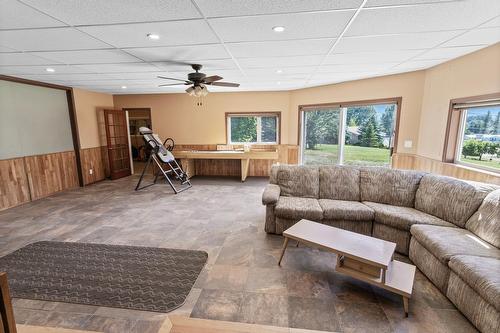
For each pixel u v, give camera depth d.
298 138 6.18
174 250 2.76
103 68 3.75
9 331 1.00
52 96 5.06
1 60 3.23
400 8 1.91
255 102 6.41
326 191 3.39
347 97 5.04
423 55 3.21
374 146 4.89
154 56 3.14
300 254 2.67
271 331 1.61
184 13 1.96
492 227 2.11
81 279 2.26
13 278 2.28
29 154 4.59
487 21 2.15
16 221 3.59
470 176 3.05
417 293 2.06
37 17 1.98
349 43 2.72
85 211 3.99
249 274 2.32
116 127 6.62
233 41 2.61
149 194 4.98
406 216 2.64
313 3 1.82
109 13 1.93
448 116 3.49
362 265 2.04
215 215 3.80
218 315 1.84
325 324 1.75
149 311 1.88
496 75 2.73
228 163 6.84
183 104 6.68
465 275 1.74
